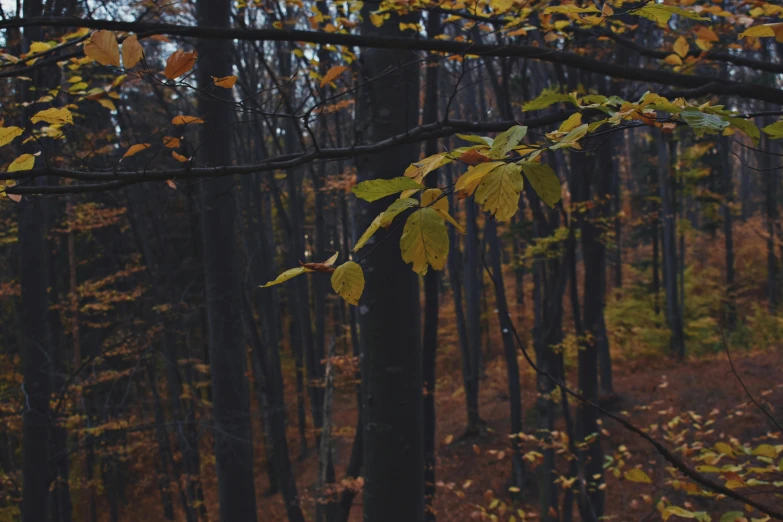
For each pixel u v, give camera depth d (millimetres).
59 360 7961
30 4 3988
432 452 5352
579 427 5457
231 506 5344
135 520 13203
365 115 2859
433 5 2373
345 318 16766
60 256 12469
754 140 895
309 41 1931
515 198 782
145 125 9094
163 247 10344
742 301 18609
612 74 2127
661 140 14984
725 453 2010
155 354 9789
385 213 873
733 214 20438
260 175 10789
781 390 9750
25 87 3414
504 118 4090
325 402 6625
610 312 18297
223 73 4426
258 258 10789
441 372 18094
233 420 5336
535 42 3434
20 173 1506
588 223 5402
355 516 9828
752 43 2227
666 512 1934
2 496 7977
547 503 6199
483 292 18016
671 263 16219
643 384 12945
